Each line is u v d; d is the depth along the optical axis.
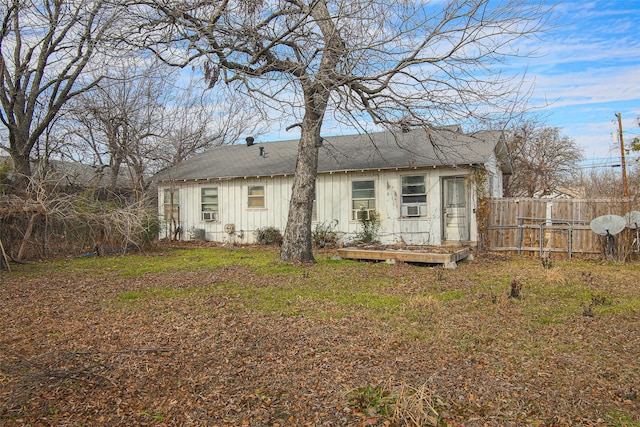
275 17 9.54
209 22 9.23
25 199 12.59
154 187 20.00
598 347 4.96
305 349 5.00
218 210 18.81
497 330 5.61
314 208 16.88
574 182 30.78
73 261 12.78
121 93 20.59
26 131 15.07
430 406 3.48
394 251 11.66
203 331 5.67
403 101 9.19
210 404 3.78
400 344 5.12
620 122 22.56
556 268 10.59
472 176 14.39
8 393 3.90
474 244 14.34
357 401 3.73
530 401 3.75
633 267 10.90
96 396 3.91
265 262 11.93
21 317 6.46
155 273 10.34
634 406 3.63
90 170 21.03
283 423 3.46
